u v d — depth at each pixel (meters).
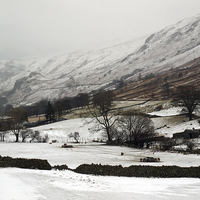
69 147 66.31
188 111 110.06
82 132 106.50
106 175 21.95
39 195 13.22
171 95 190.38
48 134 107.06
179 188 16.47
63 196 13.44
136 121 78.50
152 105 160.12
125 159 39.41
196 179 20.14
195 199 13.77
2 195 12.45
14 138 105.94
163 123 106.06
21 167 22.48
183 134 74.19
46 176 18.42
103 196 13.88
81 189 15.24
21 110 118.19
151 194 14.76
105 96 82.19
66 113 184.38
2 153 52.41
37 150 59.06
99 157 42.84
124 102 188.12
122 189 15.94
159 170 21.52
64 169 23.73
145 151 54.28
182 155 43.44
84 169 22.84
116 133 81.00
